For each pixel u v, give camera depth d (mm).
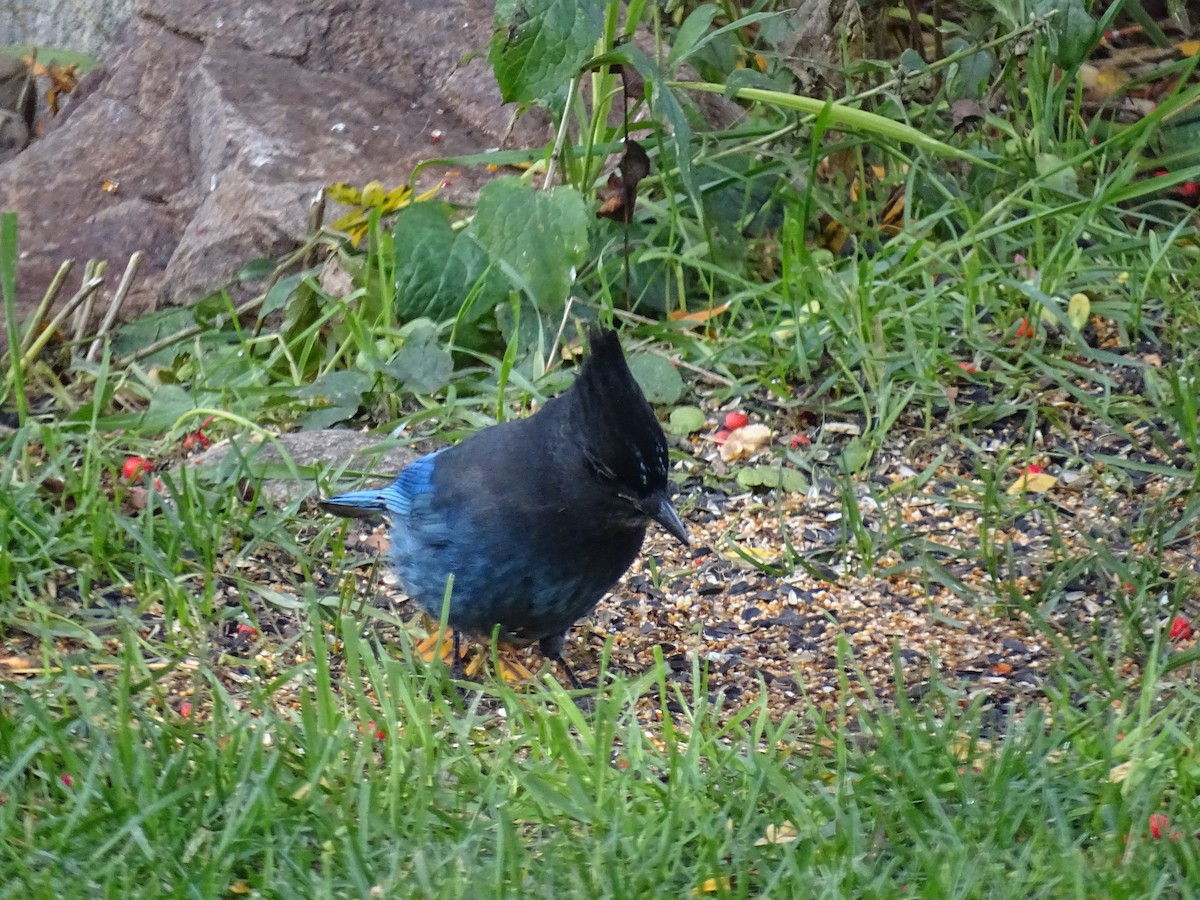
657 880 6359
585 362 8211
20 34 16891
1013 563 9523
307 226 12812
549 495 8172
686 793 6840
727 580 9789
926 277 11859
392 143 13672
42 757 7074
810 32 12719
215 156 13523
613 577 8547
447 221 12172
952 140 13523
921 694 8367
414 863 6359
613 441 8000
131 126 14164
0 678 8086
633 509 8141
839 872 6328
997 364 11703
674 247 12703
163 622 9055
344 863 6477
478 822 6750
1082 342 11516
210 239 12953
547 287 11305
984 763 7113
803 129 13227
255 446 10734
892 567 9695
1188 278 12516
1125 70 15312
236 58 14172
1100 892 6199
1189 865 6293
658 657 7715
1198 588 9266
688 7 14891
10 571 9164
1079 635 8906
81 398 11906
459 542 8375
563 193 11336
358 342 11641
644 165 11477
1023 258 13023
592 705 8539
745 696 8500
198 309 12383
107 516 9633
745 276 12695
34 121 16328
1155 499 10289
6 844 6410
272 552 9969
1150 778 6898
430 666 8023
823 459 10906
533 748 7371
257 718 7715
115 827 6598
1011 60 13031
